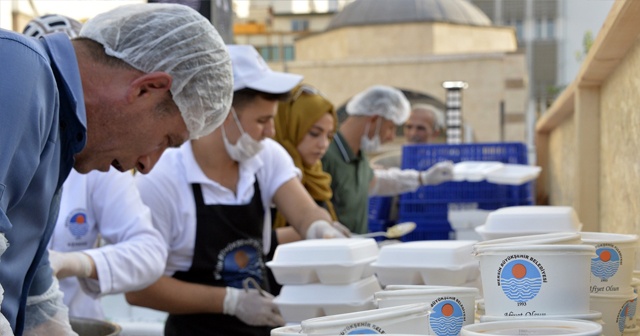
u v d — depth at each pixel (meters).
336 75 25.58
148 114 2.20
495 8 39.84
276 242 3.88
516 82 24.86
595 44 2.88
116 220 3.04
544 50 39.12
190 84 2.26
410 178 6.00
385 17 28.23
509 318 1.51
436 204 6.33
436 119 8.54
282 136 4.30
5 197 1.84
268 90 3.17
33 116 1.84
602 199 3.56
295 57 30.05
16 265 2.08
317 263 2.45
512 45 29.23
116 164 2.26
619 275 1.79
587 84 3.58
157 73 2.15
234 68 3.22
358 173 5.14
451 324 1.77
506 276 1.59
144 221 3.04
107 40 2.15
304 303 2.47
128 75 2.16
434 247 2.29
